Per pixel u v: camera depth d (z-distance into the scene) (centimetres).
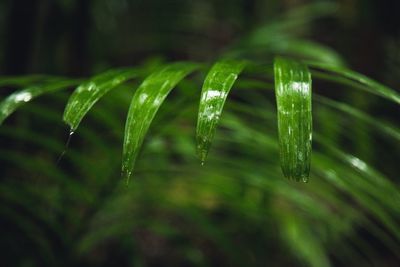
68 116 108
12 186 150
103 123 146
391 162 188
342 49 334
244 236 201
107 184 144
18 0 167
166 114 130
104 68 296
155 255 248
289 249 212
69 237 149
